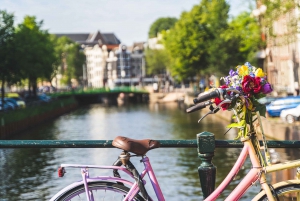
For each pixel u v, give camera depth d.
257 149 4.34
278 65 72.25
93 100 133.12
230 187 19.73
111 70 192.00
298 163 4.18
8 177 25.42
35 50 57.56
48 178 24.88
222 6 65.94
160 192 4.21
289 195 4.28
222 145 4.66
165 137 47.78
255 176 4.25
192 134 48.66
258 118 4.35
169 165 28.81
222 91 4.27
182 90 120.94
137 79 187.50
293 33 35.66
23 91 112.44
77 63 182.75
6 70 49.69
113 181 4.18
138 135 50.75
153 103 117.44
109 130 56.66
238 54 63.50
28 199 20.86
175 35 73.19
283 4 34.38
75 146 4.77
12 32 50.00
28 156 31.80
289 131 33.09
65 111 89.62
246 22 49.09
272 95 56.38
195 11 70.38
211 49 64.69
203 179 4.63
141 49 196.38
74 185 4.16
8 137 50.56
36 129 58.81
